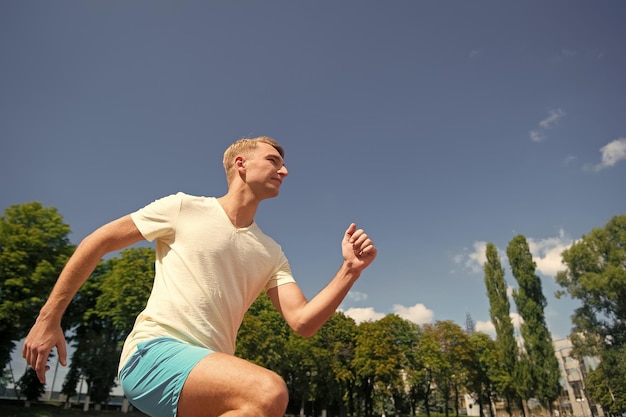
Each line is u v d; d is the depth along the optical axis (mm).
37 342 1429
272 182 1815
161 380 1259
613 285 36750
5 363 25859
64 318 32875
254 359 29922
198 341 1470
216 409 1160
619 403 37125
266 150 1856
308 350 39281
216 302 1554
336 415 47625
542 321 45250
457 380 41531
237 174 1854
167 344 1353
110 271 34281
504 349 45656
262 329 32250
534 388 42969
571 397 65438
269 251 1880
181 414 1222
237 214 1782
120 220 1596
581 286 39844
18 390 33969
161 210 1628
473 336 49969
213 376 1160
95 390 33156
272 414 1074
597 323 38906
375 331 41188
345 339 44875
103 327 33812
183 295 1506
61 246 28031
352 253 1821
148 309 1527
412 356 43625
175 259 1579
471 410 73000
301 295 1934
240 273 1690
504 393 46062
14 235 25781
